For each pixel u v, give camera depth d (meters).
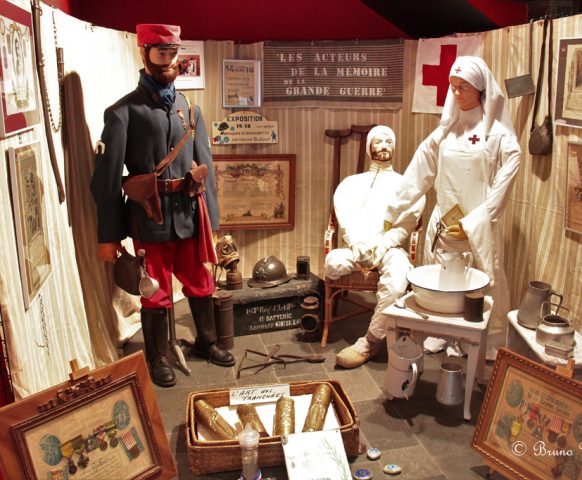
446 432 2.77
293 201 4.40
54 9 2.78
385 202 3.81
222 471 2.47
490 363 3.40
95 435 2.08
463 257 3.02
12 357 2.01
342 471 2.32
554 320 2.59
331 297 3.63
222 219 4.36
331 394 2.80
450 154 3.32
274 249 4.52
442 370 2.91
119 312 3.65
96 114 3.31
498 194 3.19
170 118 3.09
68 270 2.86
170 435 2.76
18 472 1.90
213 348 3.45
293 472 2.30
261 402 2.78
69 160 2.98
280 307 3.84
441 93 4.00
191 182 3.14
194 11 4.26
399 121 4.21
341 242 4.44
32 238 2.30
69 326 2.79
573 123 3.10
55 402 1.99
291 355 3.46
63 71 2.86
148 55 2.99
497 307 3.38
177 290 4.31
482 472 2.49
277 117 4.29
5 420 1.89
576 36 3.05
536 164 3.45
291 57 4.19
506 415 2.34
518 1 4.17
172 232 3.17
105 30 3.44
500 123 3.24
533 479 2.22
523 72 3.47
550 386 2.21
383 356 3.50
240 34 4.33
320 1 4.31
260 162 4.30
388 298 3.37
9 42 2.09
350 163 4.36
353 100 4.23
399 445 2.67
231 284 3.80
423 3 3.87
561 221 3.28
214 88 4.16
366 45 4.14
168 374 3.20
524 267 3.62
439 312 2.91
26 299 2.18
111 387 2.13
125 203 3.18
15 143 2.19
